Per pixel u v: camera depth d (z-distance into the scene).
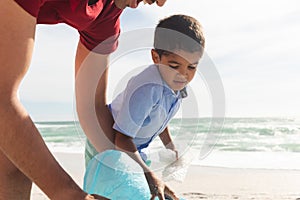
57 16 1.62
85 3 1.56
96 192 1.71
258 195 4.42
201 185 4.77
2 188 1.62
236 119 13.72
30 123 1.26
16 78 1.25
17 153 1.24
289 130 11.27
